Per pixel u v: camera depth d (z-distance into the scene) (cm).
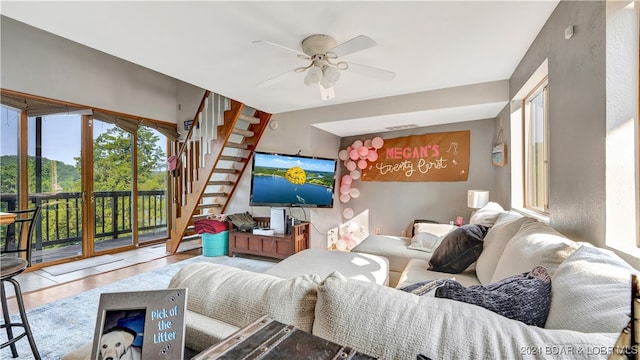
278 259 425
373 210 498
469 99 316
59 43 401
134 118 495
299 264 238
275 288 99
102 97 450
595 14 142
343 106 391
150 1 166
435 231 338
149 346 71
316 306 88
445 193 438
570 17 165
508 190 310
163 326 73
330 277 91
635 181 131
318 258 255
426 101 337
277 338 71
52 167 399
